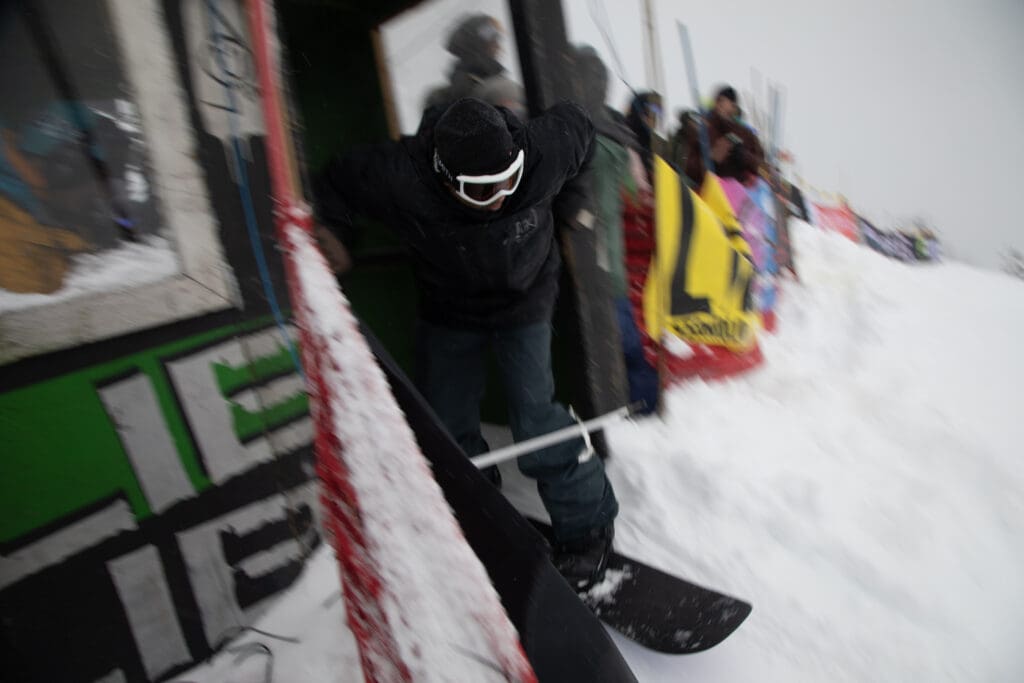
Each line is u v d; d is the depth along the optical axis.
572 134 1.57
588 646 1.12
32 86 1.08
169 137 1.26
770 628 1.63
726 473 2.21
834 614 1.67
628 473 2.21
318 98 2.15
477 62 2.12
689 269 2.68
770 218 3.68
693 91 3.14
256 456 1.53
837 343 3.57
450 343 1.83
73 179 1.15
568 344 2.12
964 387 3.08
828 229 5.96
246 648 1.51
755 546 1.91
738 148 3.55
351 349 1.00
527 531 1.17
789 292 3.98
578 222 1.94
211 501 1.46
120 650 1.35
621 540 1.97
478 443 2.06
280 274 1.50
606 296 2.11
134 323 1.26
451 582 0.95
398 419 0.98
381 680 1.12
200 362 1.39
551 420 1.76
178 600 1.43
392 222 1.53
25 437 1.16
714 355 2.87
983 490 2.17
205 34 1.28
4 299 1.10
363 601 1.09
